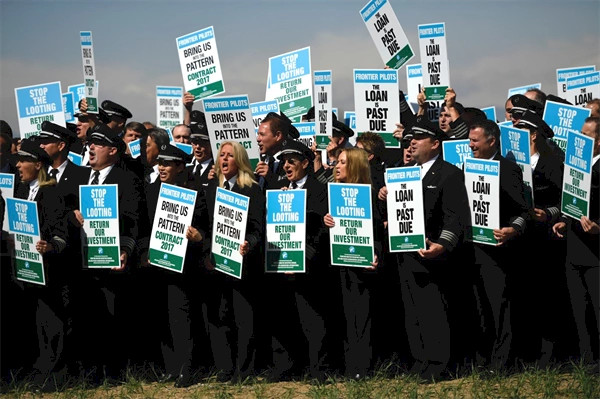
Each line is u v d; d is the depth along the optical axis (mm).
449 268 7715
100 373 8461
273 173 8992
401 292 8266
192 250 8078
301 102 10922
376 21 10461
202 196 8148
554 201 8289
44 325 8188
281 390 7758
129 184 8195
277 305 8266
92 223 8086
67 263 8180
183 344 8062
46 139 8461
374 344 8156
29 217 8023
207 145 9266
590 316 8055
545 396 6984
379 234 7906
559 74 11445
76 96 13617
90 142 8242
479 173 7703
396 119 9688
